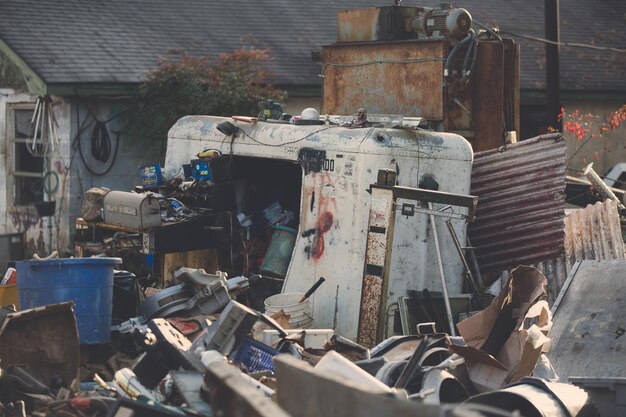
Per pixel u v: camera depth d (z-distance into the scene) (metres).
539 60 43.69
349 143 20.94
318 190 21.33
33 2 39.34
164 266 23.91
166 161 25.64
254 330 17.27
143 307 19.31
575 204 29.58
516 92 29.22
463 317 20.38
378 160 20.61
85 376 17.08
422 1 46.50
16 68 36.53
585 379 14.48
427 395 13.59
